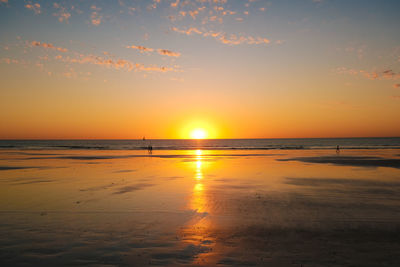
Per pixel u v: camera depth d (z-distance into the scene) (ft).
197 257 19.04
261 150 193.26
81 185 47.52
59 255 19.25
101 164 86.79
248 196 38.42
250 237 22.74
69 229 24.56
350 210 30.81
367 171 65.98
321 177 56.44
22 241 21.72
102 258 18.81
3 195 39.22
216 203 34.32
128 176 58.75
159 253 19.67
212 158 113.80
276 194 39.73
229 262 18.34
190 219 27.68
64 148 240.53
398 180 52.29
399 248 20.39
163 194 39.83
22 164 85.92
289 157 116.47
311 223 26.25
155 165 83.15
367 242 21.54
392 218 27.71
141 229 24.64
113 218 27.94
